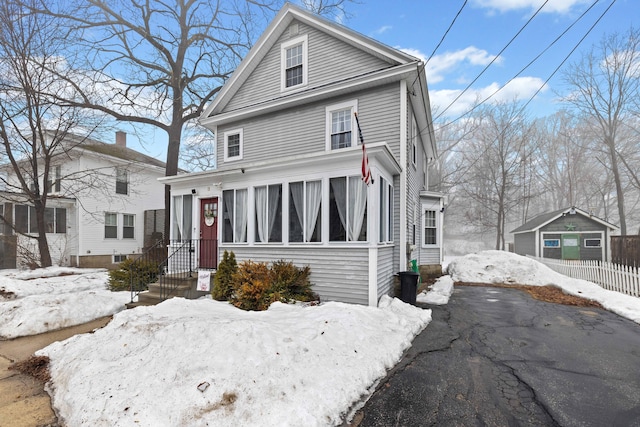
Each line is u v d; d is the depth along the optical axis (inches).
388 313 222.2
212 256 350.9
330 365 140.3
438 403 125.6
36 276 439.5
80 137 581.6
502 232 1115.9
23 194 529.0
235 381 118.7
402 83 340.8
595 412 118.9
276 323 181.5
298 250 289.9
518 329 221.6
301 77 410.0
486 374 150.9
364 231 262.2
